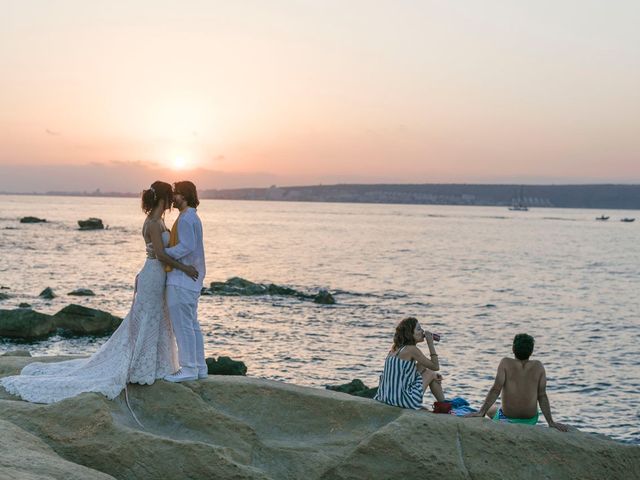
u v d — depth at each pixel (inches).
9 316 1144.2
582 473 309.0
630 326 1526.8
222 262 2935.5
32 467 247.6
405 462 298.7
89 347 1098.7
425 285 2251.5
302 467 301.7
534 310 1760.6
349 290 2060.8
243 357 1098.7
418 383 350.3
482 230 6860.2
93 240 3811.5
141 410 319.0
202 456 280.8
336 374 1000.2
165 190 345.4
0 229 4660.4
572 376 1028.5
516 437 312.2
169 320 343.0
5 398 317.7
